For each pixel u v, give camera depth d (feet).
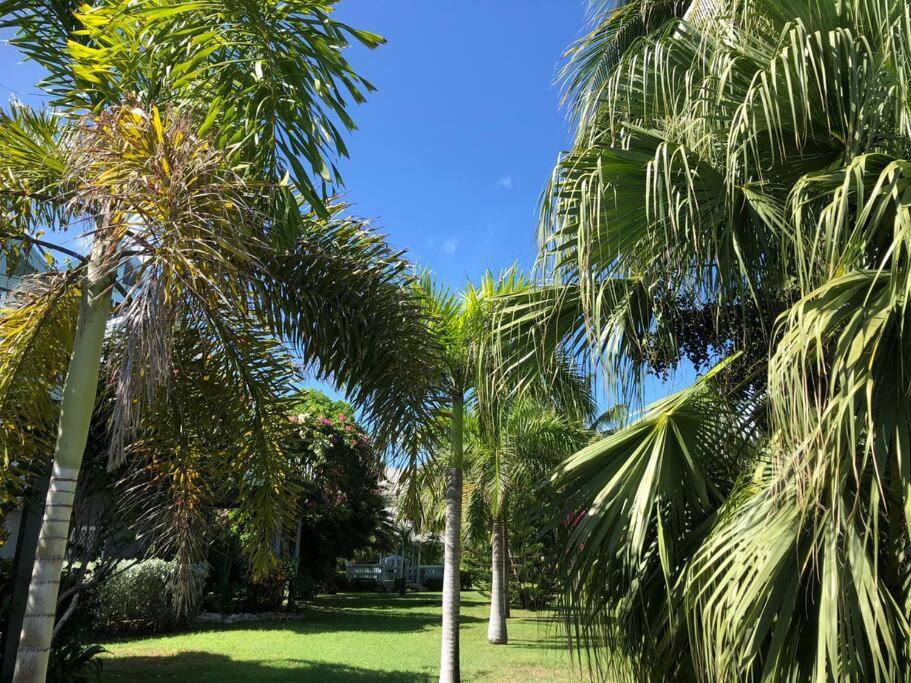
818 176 8.50
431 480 20.34
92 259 12.57
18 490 17.60
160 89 13.51
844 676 6.99
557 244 10.61
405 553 96.12
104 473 21.18
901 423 7.22
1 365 14.80
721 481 11.06
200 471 18.81
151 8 11.92
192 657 33.96
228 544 44.19
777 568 7.72
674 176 9.89
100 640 38.50
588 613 10.49
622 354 11.78
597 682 10.73
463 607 71.41
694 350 11.85
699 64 11.28
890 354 7.40
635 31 17.25
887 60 9.21
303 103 13.16
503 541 43.50
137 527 21.17
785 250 9.20
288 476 18.95
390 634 45.57
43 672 11.24
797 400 7.47
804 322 7.52
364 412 19.42
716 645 8.09
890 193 7.52
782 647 7.63
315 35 12.87
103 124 10.60
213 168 10.94
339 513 60.23
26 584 19.15
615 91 11.66
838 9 9.57
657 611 10.00
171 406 17.51
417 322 19.45
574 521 10.78
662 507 10.41
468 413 32.12
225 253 11.81
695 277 10.89
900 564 8.04
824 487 7.57
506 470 30.45
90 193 10.77
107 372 13.47
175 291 10.30
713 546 8.65
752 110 9.32
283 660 33.88
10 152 13.92
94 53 12.64
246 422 18.22
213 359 17.67
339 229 19.08
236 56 13.43
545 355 12.45
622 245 10.61
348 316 18.42
